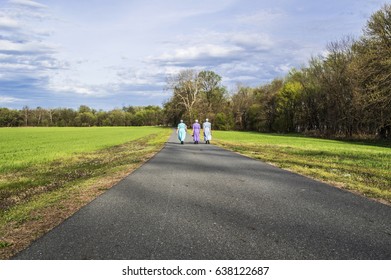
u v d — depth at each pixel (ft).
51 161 61.00
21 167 52.90
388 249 16.48
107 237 17.81
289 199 26.53
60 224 20.04
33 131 279.28
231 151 73.15
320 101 204.85
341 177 37.68
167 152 69.56
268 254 15.81
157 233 18.39
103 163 55.06
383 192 29.19
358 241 17.44
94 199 26.55
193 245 16.75
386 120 136.15
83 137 172.35
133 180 35.27
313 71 215.10
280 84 288.30
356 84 147.13
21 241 17.42
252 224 20.03
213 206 24.21
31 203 26.32
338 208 23.84
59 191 30.91
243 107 321.73
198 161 52.95
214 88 339.57
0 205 26.91
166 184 32.91
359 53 149.28
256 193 28.71
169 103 327.26
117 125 514.27
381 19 131.54
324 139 167.02
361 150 84.53
